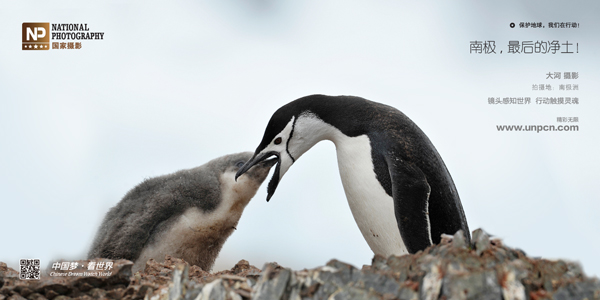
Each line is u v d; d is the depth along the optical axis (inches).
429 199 382.0
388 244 398.9
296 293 224.4
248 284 251.1
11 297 287.4
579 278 218.7
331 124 422.0
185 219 468.1
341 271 229.0
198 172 490.0
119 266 298.7
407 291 210.8
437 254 230.7
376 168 394.9
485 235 228.8
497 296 192.7
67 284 292.4
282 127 438.0
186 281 248.7
